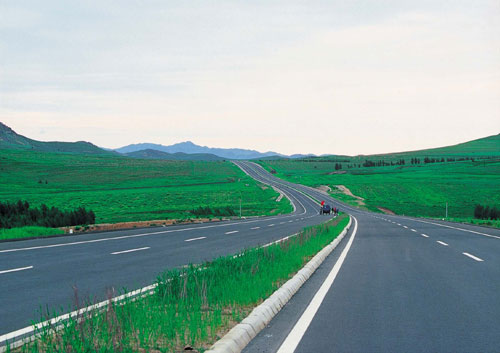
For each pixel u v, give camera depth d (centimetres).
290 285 984
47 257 1595
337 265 1443
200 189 16150
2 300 888
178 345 561
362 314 798
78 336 535
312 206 11894
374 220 5434
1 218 3700
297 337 657
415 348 608
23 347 546
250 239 2444
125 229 3259
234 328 639
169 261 1498
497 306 861
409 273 1277
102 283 1081
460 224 4475
